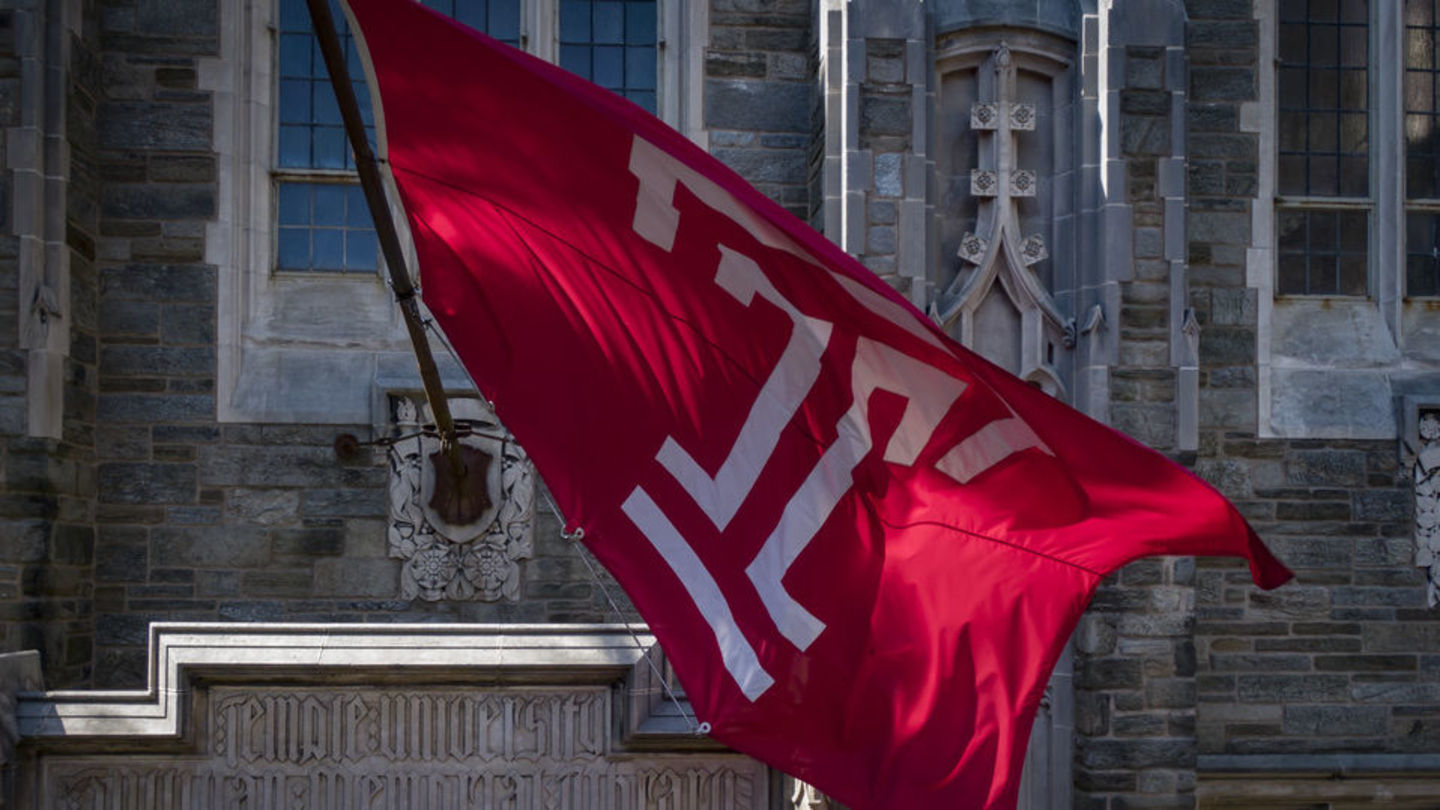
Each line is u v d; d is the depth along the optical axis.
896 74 8.14
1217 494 4.14
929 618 4.38
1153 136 8.19
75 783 6.18
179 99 8.74
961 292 8.38
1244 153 9.09
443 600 8.62
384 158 4.39
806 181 9.02
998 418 4.27
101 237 8.65
